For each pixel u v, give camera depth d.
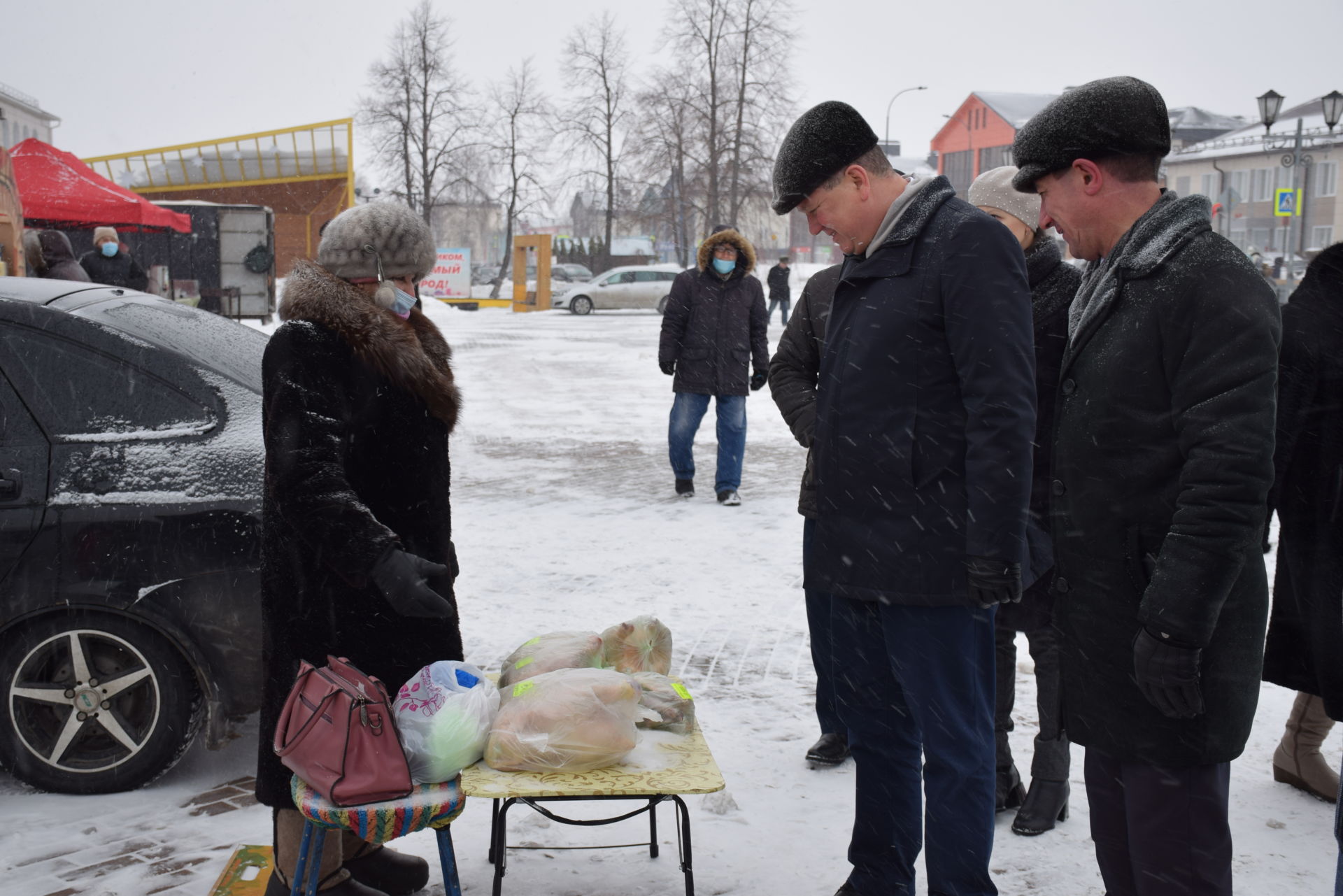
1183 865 2.37
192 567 3.68
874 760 2.98
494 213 63.22
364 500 2.79
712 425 13.27
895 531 2.68
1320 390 3.25
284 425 2.60
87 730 3.75
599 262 61.12
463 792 2.62
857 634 2.91
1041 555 2.74
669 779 2.67
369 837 2.58
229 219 27.20
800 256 75.94
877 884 2.99
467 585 6.22
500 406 14.55
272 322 28.05
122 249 13.15
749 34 50.62
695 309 8.46
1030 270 3.40
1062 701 2.54
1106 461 2.38
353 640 2.84
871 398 2.70
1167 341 2.28
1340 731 4.34
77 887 3.13
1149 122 2.40
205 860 3.29
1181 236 2.30
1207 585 2.17
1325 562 3.27
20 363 3.75
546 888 3.13
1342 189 63.44
